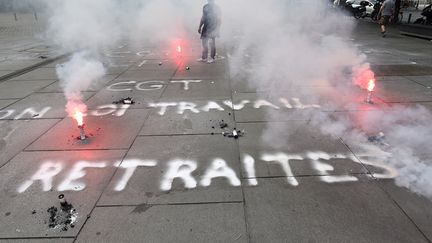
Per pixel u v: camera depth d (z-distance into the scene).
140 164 3.69
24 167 3.66
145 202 3.06
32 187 3.31
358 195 3.11
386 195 3.10
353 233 2.65
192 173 3.51
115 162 3.73
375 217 2.82
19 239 2.64
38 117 5.07
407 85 6.50
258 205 2.99
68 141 4.25
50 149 4.05
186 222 2.80
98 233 2.69
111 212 2.93
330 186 3.25
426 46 11.34
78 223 2.80
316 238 2.61
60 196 3.15
